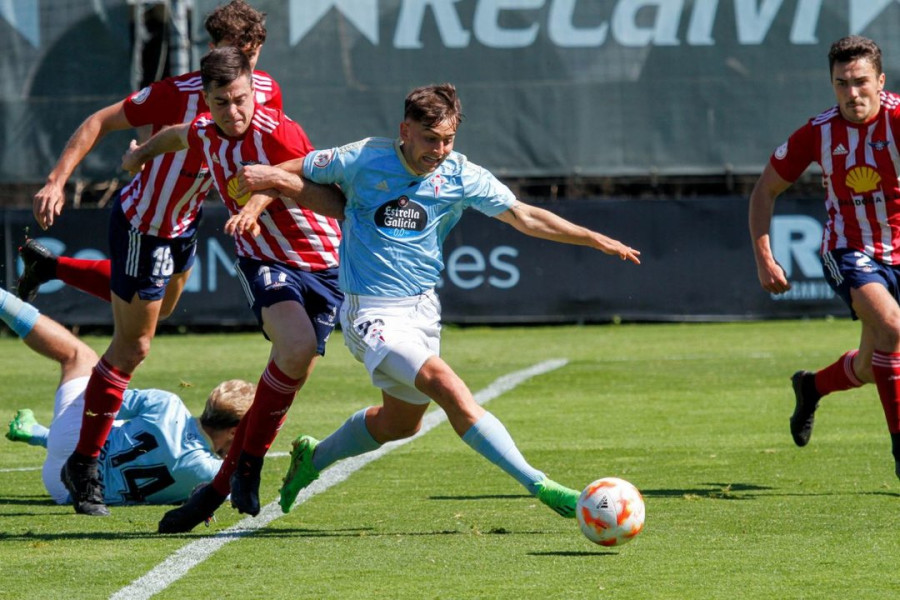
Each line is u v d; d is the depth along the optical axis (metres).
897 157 20.38
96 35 51.34
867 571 14.55
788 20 51.53
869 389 33.22
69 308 51.69
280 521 18.25
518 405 32.03
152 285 19.27
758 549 15.78
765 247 21.36
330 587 14.12
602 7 51.72
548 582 14.19
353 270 16.75
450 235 52.09
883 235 20.75
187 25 54.31
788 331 48.78
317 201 16.59
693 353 42.88
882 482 20.70
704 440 25.92
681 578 14.30
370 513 18.77
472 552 15.84
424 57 51.88
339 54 51.78
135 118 19.14
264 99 18.75
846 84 20.12
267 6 51.53
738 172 52.03
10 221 50.50
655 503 19.12
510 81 51.94
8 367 42.50
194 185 19.38
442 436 26.91
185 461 19.42
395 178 16.41
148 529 17.73
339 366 41.53
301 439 18.09
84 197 54.44
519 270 52.16
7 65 51.34
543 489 16.16
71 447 19.86
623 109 52.03
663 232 51.91
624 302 52.09
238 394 19.77
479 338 49.56
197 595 13.83
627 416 29.75
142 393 20.02
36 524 18.23
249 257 18.17
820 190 56.22
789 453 24.00
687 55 51.84
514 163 52.28
